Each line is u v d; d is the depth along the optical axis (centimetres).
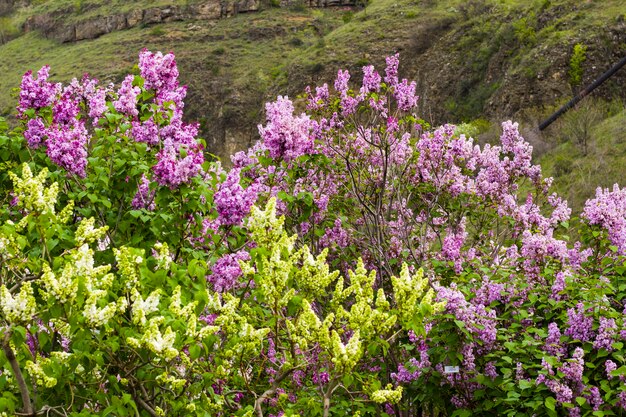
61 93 579
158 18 7744
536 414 533
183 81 6494
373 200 838
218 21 7500
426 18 5566
